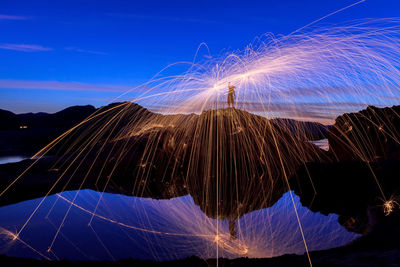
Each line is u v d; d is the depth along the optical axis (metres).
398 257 2.75
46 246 4.17
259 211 6.01
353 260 2.82
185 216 5.78
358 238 3.79
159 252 3.90
